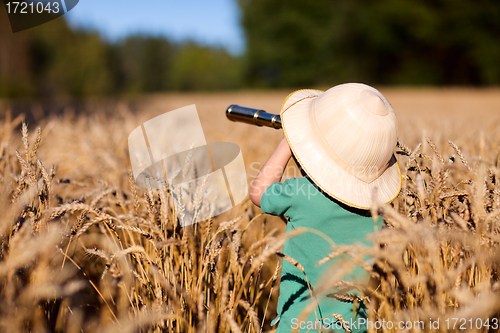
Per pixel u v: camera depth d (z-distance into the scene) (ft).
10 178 5.73
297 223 4.76
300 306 4.73
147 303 4.85
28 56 157.79
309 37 134.31
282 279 5.07
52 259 4.91
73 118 22.07
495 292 4.02
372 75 135.74
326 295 4.59
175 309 4.31
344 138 4.31
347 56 134.72
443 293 4.26
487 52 118.62
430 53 128.98
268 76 150.92
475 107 46.06
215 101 63.46
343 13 129.59
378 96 4.43
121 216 4.64
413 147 10.04
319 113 4.53
